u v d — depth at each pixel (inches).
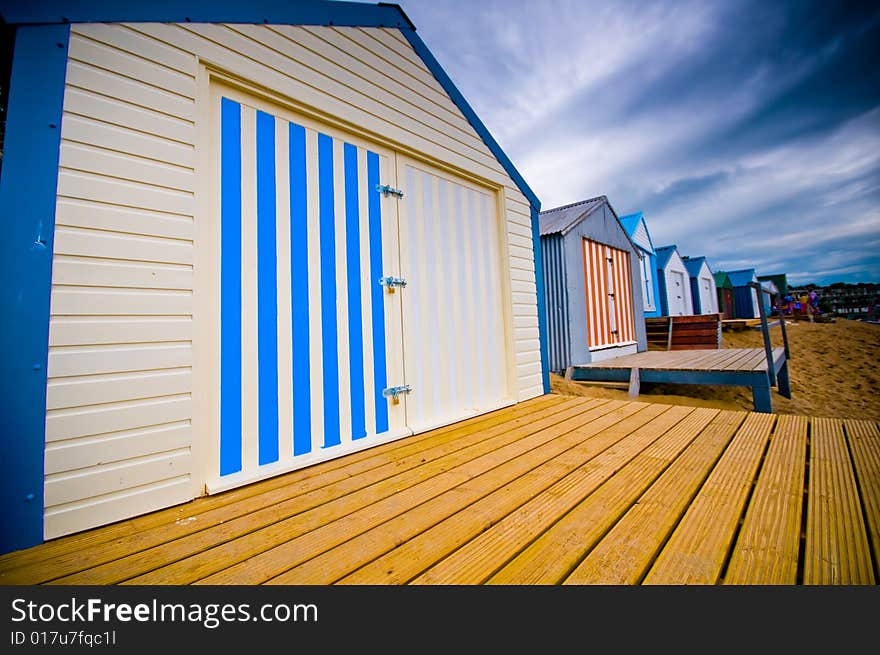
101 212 58.8
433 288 118.1
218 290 72.1
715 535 48.3
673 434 95.7
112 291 59.1
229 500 64.6
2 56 63.5
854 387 271.7
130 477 58.9
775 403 240.1
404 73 112.5
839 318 666.2
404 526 52.8
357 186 99.4
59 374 53.9
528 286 156.9
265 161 81.4
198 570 43.2
